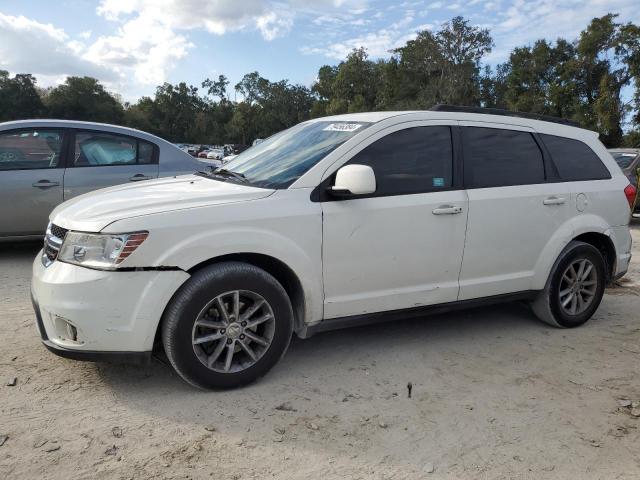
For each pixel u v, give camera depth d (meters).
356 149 3.82
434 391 3.58
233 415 3.17
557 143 4.82
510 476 2.74
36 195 6.41
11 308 4.82
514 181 4.45
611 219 5.02
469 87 67.75
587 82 52.44
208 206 3.35
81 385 3.44
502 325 4.91
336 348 4.23
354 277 3.77
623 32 46.56
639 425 3.27
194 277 3.25
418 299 4.06
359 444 2.95
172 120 118.88
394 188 3.90
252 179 3.88
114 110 107.62
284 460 2.78
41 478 2.53
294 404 3.33
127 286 3.10
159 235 3.14
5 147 6.38
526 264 4.54
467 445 2.98
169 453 2.78
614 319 5.23
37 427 2.95
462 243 4.16
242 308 3.47
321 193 3.65
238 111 114.56
